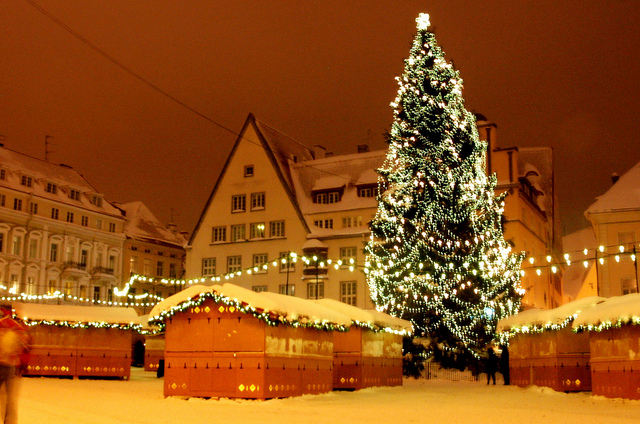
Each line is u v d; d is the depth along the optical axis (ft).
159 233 277.44
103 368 104.68
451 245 127.13
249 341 70.79
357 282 199.31
